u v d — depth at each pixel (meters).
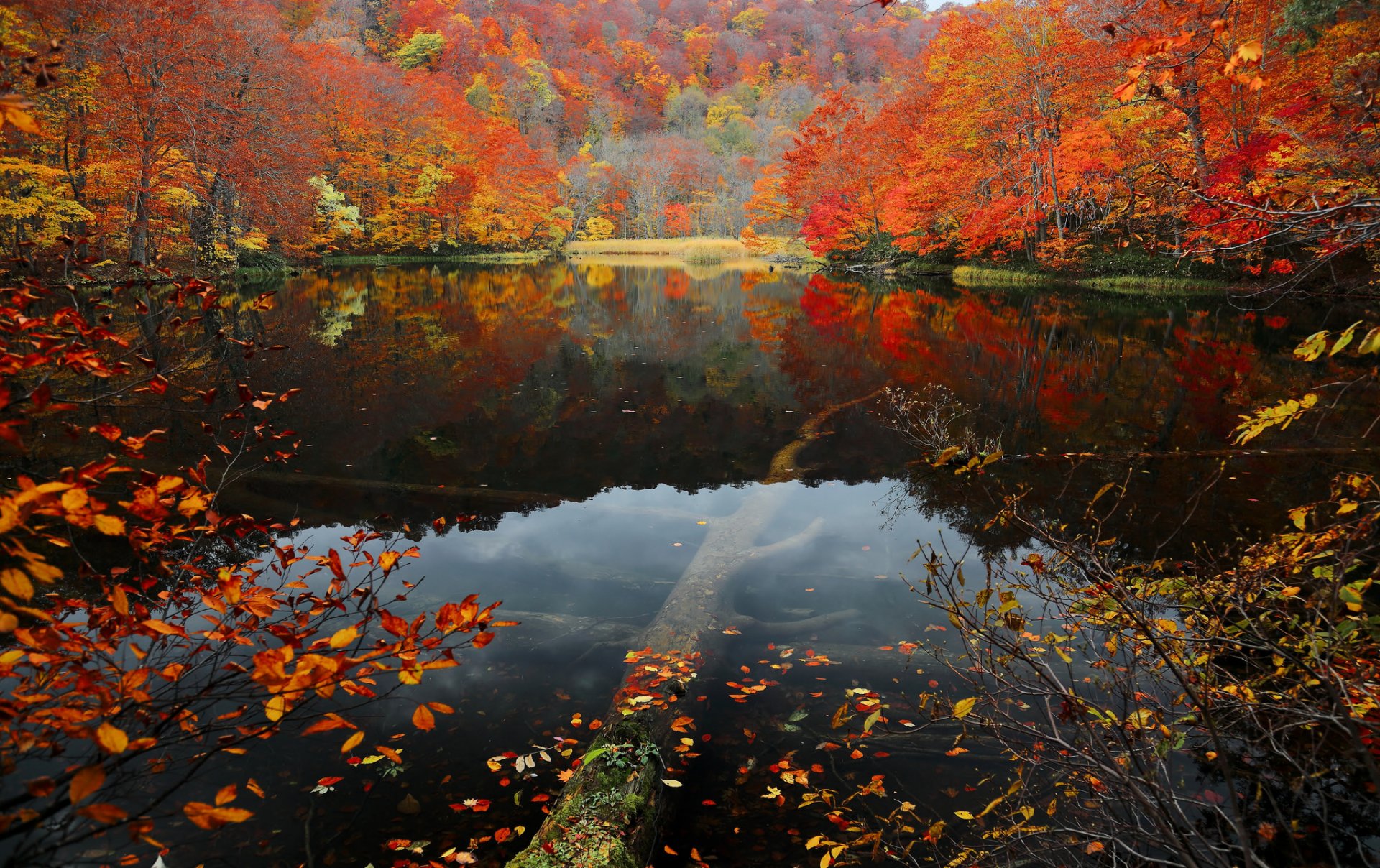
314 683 1.36
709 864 2.31
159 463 5.98
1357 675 1.91
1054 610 3.67
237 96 22.58
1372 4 9.43
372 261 39.97
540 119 75.69
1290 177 2.65
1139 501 5.47
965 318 16.69
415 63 73.31
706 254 54.62
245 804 2.47
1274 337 12.59
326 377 10.31
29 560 1.14
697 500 6.04
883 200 32.56
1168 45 1.92
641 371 11.77
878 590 4.26
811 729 2.98
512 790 2.59
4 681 2.03
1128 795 2.04
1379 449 6.42
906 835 2.40
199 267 21.64
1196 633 2.29
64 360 1.50
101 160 18.98
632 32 110.38
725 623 3.79
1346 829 2.22
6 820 1.07
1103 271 22.08
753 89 97.75
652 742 2.63
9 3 14.84
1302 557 2.14
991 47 22.70
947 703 3.05
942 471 6.53
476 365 11.80
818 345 14.12
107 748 1.12
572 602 4.14
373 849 2.31
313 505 5.52
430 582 4.27
